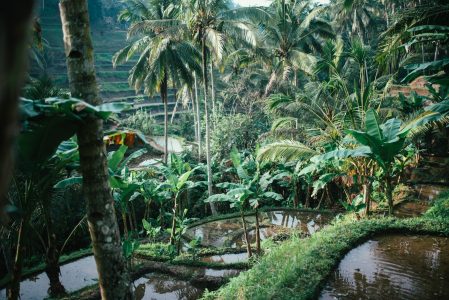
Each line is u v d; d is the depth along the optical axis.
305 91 20.38
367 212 11.51
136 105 40.31
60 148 6.35
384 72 11.59
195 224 16.12
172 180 12.48
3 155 0.77
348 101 11.62
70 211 14.12
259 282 6.89
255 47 17.56
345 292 6.16
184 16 17.12
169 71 20.36
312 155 11.18
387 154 9.07
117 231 4.96
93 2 55.38
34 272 11.15
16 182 6.23
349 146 11.20
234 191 10.16
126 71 46.56
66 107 4.08
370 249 8.00
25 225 5.34
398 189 14.30
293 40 23.45
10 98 0.74
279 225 15.18
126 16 26.41
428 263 7.12
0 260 11.63
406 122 9.62
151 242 13.68
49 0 51.50
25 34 0.74
